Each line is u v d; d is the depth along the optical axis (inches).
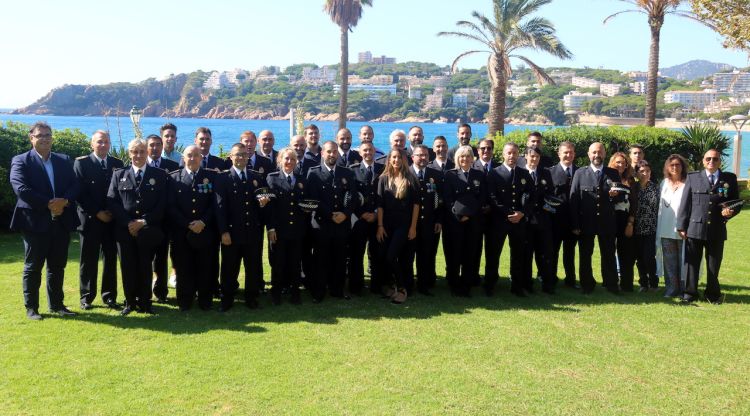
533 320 239.3
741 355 202.2
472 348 205.8
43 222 229.3
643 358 199.0
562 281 311.7
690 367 191.8
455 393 170.2
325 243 263.3
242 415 154.9
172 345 204.4
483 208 275.7
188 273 248.5
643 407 163.9
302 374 181.2
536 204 279.7
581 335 221.0
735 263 346.9
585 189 281.7
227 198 248.1
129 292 241.9
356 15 1127.0
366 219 272.4
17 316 232.5
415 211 271.9
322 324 231.5
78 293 270.2
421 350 203.3
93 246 246.5
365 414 156.5
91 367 183.6
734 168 765.3
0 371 179.3
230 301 252.2
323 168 268.4
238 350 200.4
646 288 291.0
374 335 218.4
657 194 289.0
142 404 159.9
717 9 479.8
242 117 4670.3
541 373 185.5
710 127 667.4
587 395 170.7
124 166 258.8
